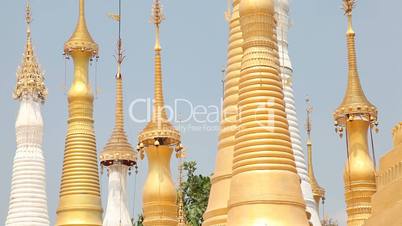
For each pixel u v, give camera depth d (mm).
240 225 33344
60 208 51438
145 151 46594
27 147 55781
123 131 56000
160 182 45500
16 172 55344
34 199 54594
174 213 45531
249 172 34250
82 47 54500
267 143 34594
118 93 56656
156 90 46938
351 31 47594
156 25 48688
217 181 39250
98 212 51656
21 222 53781
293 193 34062
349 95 46250
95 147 53344
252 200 33594
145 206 45625
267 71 35938
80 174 51906
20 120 56344
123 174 55312
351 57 47094
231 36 41781
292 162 34906
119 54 57156
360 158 45312
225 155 39375
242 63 36625
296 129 43719
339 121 46469
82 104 53688
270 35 36719
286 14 46156
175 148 46156
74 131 53031
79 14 55938
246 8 36844
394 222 31734
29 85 57000
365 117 45750
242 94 35938
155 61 47750
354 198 44875
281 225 33094
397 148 34906
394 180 34312
